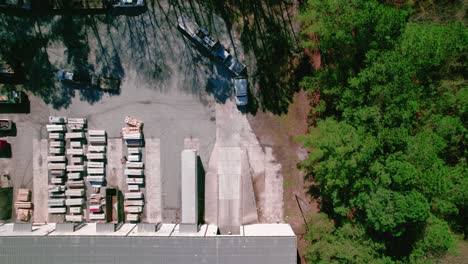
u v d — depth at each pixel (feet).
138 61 127.44
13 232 118.32
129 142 127.44
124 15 127.03
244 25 126.72
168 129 127.95
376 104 102.32
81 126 127.34
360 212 112.57
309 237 118.73
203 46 126.62
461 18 124.26
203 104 127.85
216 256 115.44
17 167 128.98
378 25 99.60
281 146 128.16
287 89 127.65
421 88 105.60
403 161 100.17
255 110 127.75
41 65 127.85
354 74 108.58
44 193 129.08
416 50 100.78
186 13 126.62
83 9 126.41
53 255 115.65
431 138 101.76
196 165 123.44
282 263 115.34
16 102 125.90
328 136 105.29
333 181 107.55
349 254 107.76
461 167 107.65
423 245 107.65
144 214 128.77
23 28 127.65
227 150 127.75
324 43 111.45
